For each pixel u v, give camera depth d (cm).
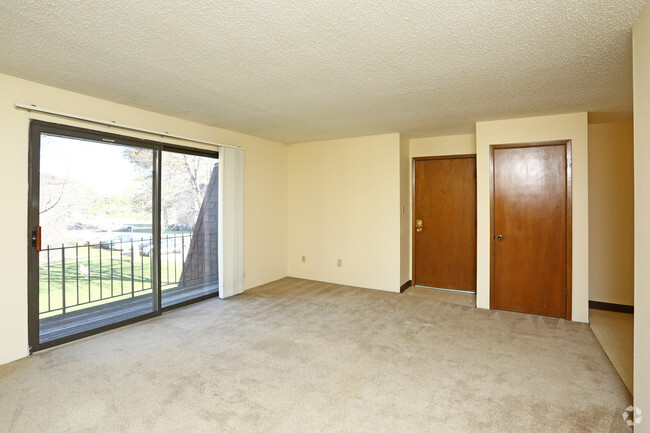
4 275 263
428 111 360
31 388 225
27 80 272
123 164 345
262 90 296
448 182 501
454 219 498
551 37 201
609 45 211
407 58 231
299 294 467
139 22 185
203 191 436
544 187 379
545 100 320
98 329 322
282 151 564
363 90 295
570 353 283
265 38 204
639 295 182
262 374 246
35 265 280
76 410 202
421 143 516
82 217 315
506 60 233
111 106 329
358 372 250
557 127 369
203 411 202
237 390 225
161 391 223
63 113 287
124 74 260
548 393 223
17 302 270
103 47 216
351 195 516
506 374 248
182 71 254
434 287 513
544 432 185
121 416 196
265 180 525
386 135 486
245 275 488
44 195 288
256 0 164
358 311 394
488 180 400
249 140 493
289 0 164
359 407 207
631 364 264
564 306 372
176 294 407
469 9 172
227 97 316
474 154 479
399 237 480
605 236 416
